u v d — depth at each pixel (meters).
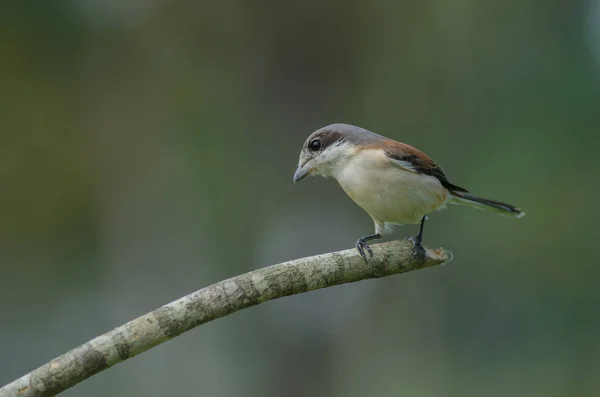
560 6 13.27
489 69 13.35
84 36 12.30
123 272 13.48
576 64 13.41
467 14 12.86
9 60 12.05
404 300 13.31
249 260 12.13
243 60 12.11
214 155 12.55
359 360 12.00
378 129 12.55
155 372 12.73
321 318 11.52
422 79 12.86
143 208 13.38
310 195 11.88
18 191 13.05
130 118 12.94
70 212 13.46
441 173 7.03
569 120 13.38
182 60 12.49
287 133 11.95
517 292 13.79
